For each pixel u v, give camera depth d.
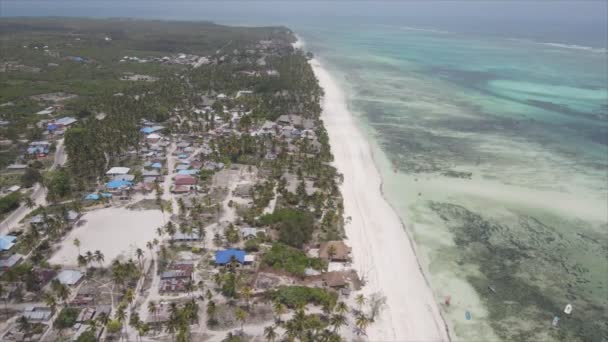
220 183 110.38
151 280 73.69
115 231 88.44
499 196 111.19
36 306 66.50
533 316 71.38
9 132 139.88
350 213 99.75
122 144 129.62
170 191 106.19
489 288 77.75
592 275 81.94
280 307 63.62
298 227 85.75
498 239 92.62
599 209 105.62
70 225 90.12
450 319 70.06
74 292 70.31
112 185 105.50
